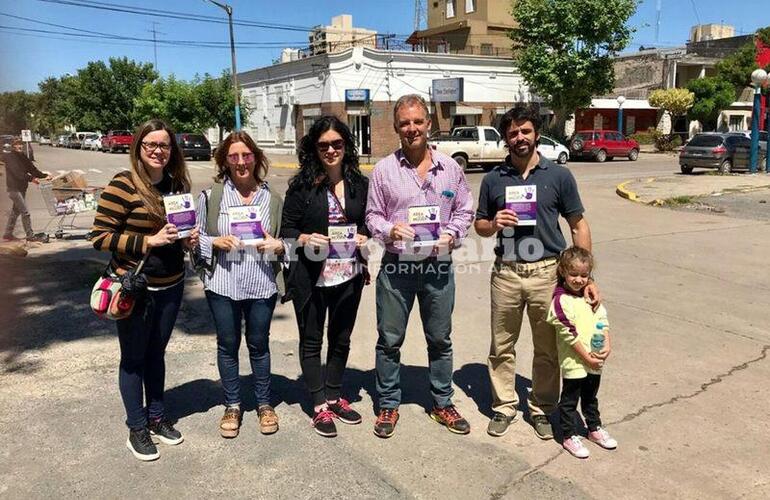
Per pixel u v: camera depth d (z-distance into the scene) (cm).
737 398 416
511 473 330
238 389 378
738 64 4119
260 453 350
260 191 364
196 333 548
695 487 316
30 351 498
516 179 346
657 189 1652
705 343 520
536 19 3047
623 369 466
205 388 436
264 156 362
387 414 379
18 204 979
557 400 371
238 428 374
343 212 364
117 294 312
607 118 4191
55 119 7581
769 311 609
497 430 371
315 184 357
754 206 1331
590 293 342
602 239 982
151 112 4100
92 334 539
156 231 332
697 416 391
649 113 4369
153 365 352
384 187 352
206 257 353
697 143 2181
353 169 366
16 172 965
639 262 822
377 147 3145
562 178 343
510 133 337
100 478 322
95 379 445
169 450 353
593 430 359
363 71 3066
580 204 349
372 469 334
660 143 3916
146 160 324
